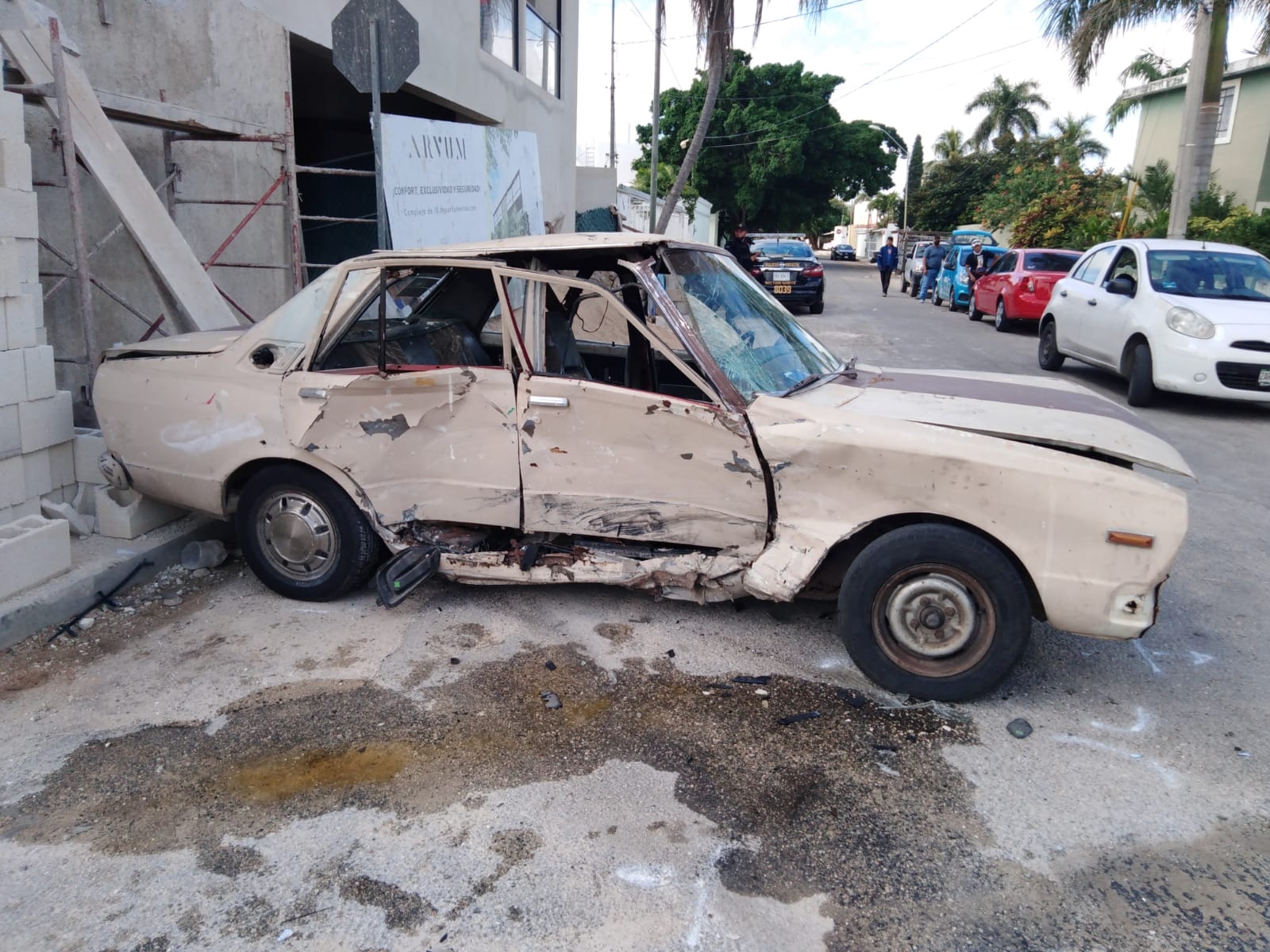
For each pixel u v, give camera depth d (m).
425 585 4.78
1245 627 4.52
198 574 4.94
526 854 2.84
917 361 13.01
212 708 3.65
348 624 4.37
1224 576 5.16
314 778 3.21
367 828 2.96
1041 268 17.03
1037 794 3.17
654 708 3.67
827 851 2.88
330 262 14.22
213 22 7.53
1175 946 2.52
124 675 3.90
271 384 4.32
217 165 7.74
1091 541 3.36
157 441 4.60
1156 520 3.32
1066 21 18.25
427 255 4.19
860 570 3.65
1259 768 3.34
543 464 4.04
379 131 6.62
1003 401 4.15
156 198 6.05
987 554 3.49
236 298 8.13
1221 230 19.61
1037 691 3.85
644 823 2.99
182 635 4.26
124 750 3.38
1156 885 2.75
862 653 3.72
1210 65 17.50
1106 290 10.62
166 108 6.32
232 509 4.70
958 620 3.60
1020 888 2.73
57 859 2.82
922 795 3.15
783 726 3.55
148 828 2.96
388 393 4.13
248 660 4.02
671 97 45.62
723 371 3.90
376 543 4.48
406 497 4.26
